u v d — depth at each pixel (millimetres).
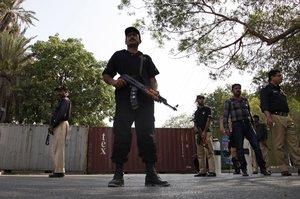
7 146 14477
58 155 6254
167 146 15445
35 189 2572
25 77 26969
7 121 26750
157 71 3553
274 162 15094
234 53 15148
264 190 2494
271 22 14227
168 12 14133
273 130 5992
